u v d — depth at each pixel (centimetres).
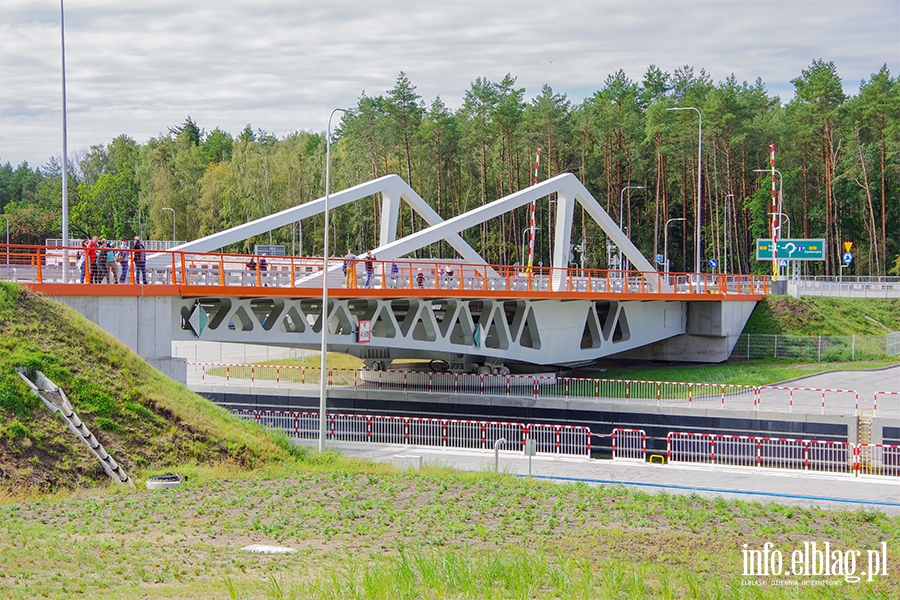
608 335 5856
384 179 5416
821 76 11431
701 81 12550
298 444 3341
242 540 2014
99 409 2734
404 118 10531
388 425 4138
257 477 2720
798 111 11438
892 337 6231
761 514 2428
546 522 2277
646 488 3100
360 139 11750
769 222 10569
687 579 1734
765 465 3828
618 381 4797
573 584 1686
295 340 3859
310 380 5191
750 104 12231
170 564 1761
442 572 1712
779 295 7125
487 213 5294
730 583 1758
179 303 3459
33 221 15038
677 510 2434
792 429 4184
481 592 1620
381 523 2217
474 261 5794
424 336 5022
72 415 2622
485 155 10569
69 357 2805
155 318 3291
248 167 12019
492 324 5566
